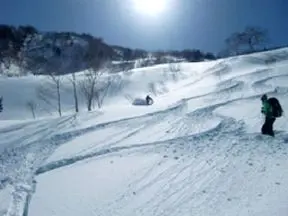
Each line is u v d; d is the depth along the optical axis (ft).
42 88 198.59
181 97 114.62
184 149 39.60
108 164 35.76
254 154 35.01
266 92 81.97
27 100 189.37
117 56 383.24
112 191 28.22
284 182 26.78
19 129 67.10
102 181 30.71
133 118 66.03
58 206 25.96
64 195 28.09
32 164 39.22
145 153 39.22
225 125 51.24
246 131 46.01
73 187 29.81
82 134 54.90
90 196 27.50
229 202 24.36
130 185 29.25
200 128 51.80
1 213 24.99
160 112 71.67
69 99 189.78
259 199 24.32
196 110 67.72
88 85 194.18
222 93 97.35
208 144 40.98
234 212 22.75
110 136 51.19
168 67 253.24
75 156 40.11
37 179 32.86
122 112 77.10
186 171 31.78
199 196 25.86
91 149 43.60
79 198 27.25
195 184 28.35
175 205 24.68
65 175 33.40
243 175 29.30
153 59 375.45
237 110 63.16
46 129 63.46
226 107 67.97
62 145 47.93
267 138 40.57
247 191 25.95
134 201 25.95
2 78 226.99
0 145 52.90
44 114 173.47
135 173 32.19
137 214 23.79
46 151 45.39
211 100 84.33
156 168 33.30
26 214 24.84
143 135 50.24
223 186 27.35
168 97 127.65
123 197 26.84
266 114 41.81
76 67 313.73
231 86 109.40
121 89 202.59
